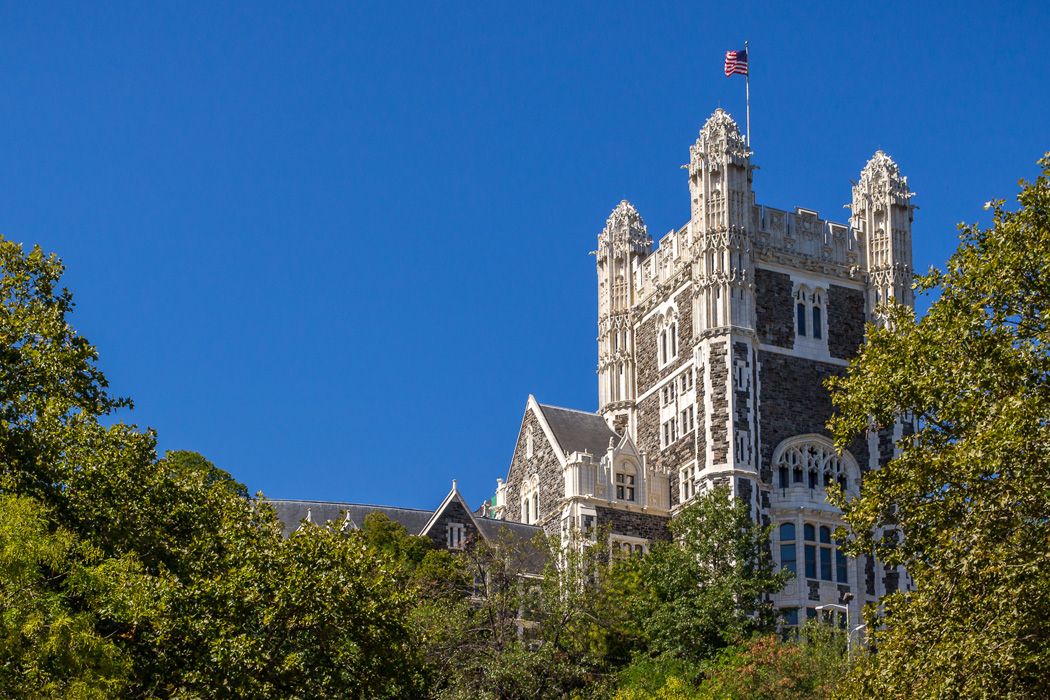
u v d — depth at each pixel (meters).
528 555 76.56
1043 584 38.84
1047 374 43.34
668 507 91.75
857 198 98.31
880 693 41.94
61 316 50.09
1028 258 44.38
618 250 103.25
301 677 44.22
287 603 43.72
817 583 85.62
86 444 46.53
